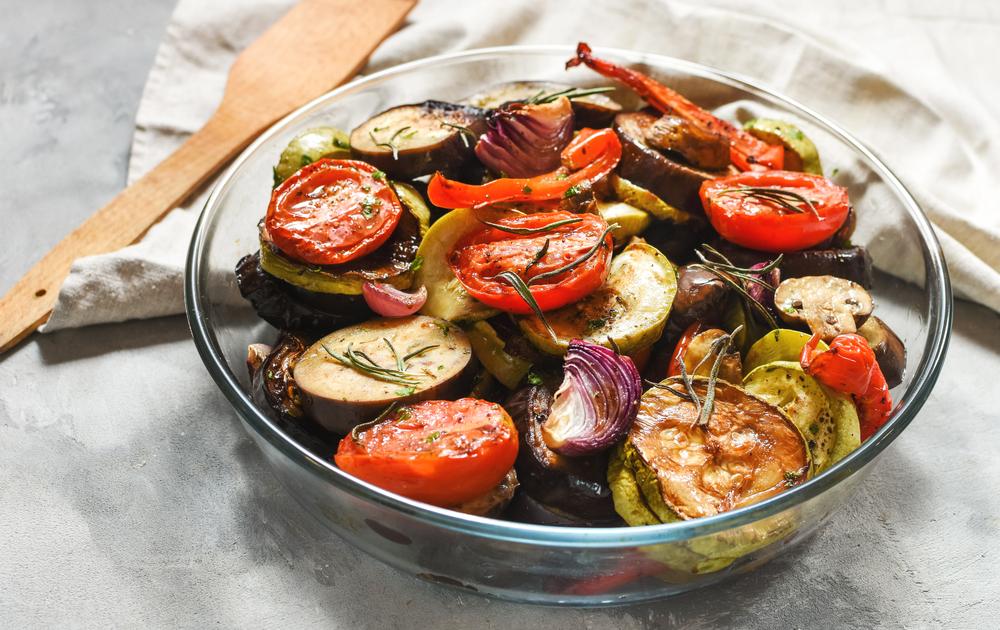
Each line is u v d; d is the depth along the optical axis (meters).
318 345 0.52
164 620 0.51
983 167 0.67
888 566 0.53
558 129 0.57
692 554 0.46
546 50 0.64
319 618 0.51
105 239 0.63
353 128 0.62
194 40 0.74
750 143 0.60
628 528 0.45
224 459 0.56
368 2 0.74
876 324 0.54
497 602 0.52
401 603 0.52
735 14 0.72
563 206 0.54
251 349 0.55
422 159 0.56
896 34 0.76
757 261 0.55
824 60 0.69
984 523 0.54
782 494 0.45
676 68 0.63
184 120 0.70
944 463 0.57
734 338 0.53
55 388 0.59
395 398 0.49
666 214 0.56
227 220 0.57
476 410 0.49
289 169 0.58
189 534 0.54
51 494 0.55
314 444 0.52
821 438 0.50
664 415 0.48
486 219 0.54
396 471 0.47
